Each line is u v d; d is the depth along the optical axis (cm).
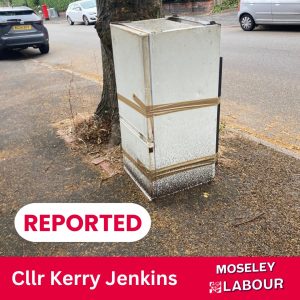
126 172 375
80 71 895
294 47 973
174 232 297
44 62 1052
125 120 341
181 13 1973
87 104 605
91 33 1689
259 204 324
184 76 295
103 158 406
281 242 284
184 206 325
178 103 302
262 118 545
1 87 776
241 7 1296
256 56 909
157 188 329
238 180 358
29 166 409
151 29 290
